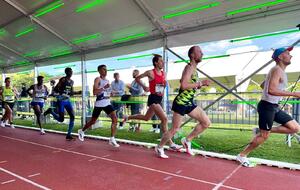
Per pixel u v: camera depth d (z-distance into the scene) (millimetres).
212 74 8773
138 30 6113
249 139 6289
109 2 5297
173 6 5000
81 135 6539
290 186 3240
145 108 7781
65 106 6629
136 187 3221
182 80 4191
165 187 3217
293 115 5809
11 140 6668
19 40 8266
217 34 5445
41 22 6734
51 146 5832
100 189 3158
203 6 4801
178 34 5703
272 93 3541
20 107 12547
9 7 6324
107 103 5785
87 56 7957
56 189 3160
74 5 5645
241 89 7969
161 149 4707
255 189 3146
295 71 7117
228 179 3512
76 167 4105
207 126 4633
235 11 4770
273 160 4324
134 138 6680
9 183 3371
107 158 4688
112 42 6883
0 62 11273
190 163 4312
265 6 4480
